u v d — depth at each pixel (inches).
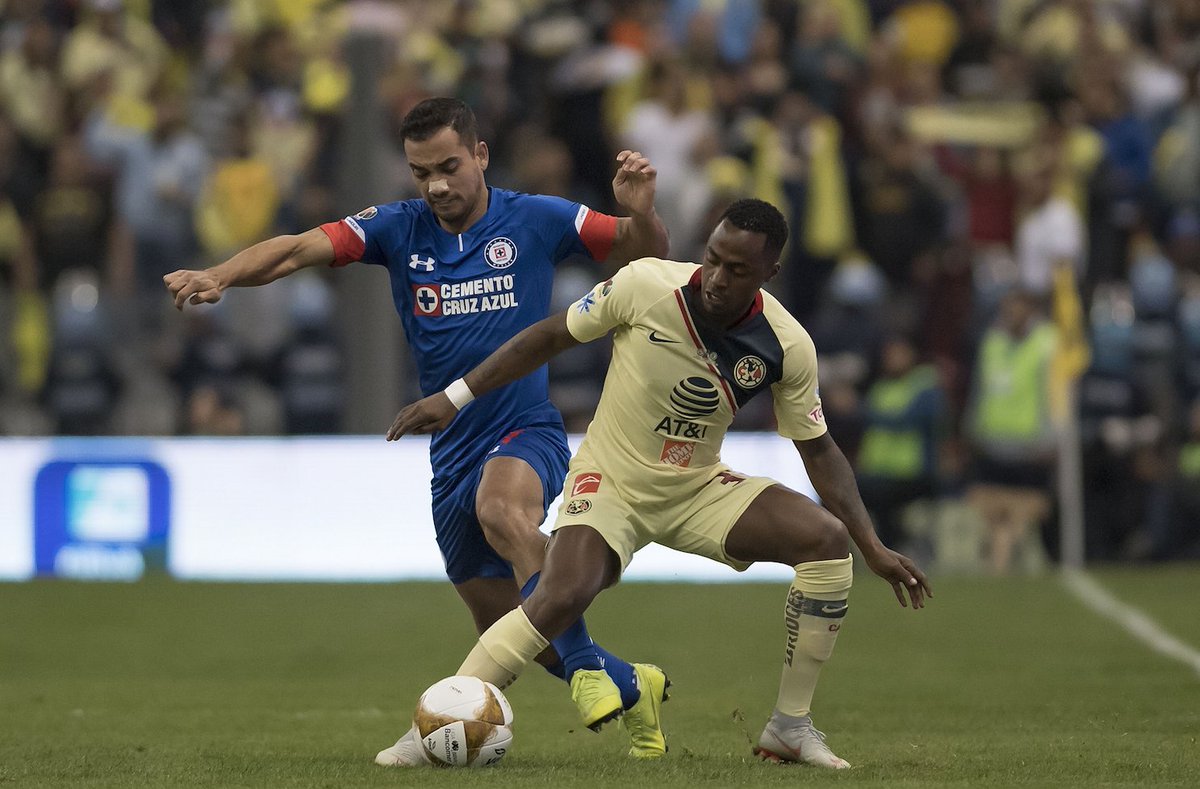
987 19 2618.1
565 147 2329.0
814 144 2260.1
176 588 1898.4
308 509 2001.7
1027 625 1587.1
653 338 787.4
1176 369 2150.6
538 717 1048.8
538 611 777.6
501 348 802.8
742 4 2527.1
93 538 2007.9
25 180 2390.5
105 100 2333.9
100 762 824.9
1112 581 1948.8
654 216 879.1
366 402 1995.6
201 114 2501.2
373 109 1993.1
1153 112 2487.7
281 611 1720.0
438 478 909.2
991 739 916.6
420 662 1391.5
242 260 849.5
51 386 2209.6
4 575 2001.7
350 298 1991.9
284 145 2385.6
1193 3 2628.0
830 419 2085.4
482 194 895.1
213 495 2006.6
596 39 2485.2
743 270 745.0
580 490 801.6
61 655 1433.3
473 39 2391.7
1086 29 2503.7
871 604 1765.5
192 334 2188.7
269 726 1011.9
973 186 2326.5
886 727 986.7
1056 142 2276.1
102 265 2316.7
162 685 1248.8
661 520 810.2
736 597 1834.4
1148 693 1143.6
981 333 2172.7
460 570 920.3
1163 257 2349.9
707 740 925.2
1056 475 2092.8
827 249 2250.2
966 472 2156.7
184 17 2704.2
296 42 2514.8
